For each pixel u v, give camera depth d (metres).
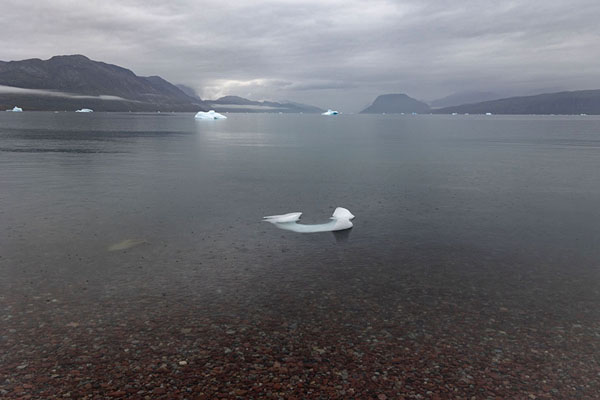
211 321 6.18
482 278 8.16
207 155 31.23
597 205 14.85
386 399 4.48
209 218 12.55
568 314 6.63
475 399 4.52
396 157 31.30
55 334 5.70
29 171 21.17
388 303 6.95
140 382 4.66
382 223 12.33
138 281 7.68
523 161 28.50
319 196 16.27
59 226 11.27
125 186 17.53
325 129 89.56
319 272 8.34
